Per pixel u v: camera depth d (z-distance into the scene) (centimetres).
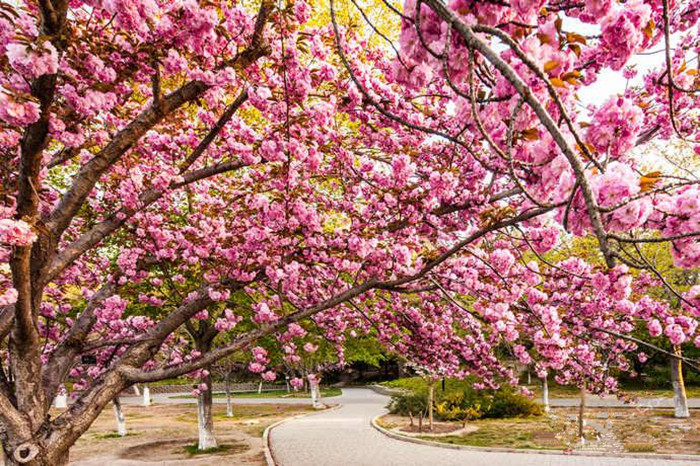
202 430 1259
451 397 1806
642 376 2616
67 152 476
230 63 412
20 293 368
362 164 575
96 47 338
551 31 157
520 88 128
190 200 923
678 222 184
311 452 1202
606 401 2125
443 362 745
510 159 137
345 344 1731
